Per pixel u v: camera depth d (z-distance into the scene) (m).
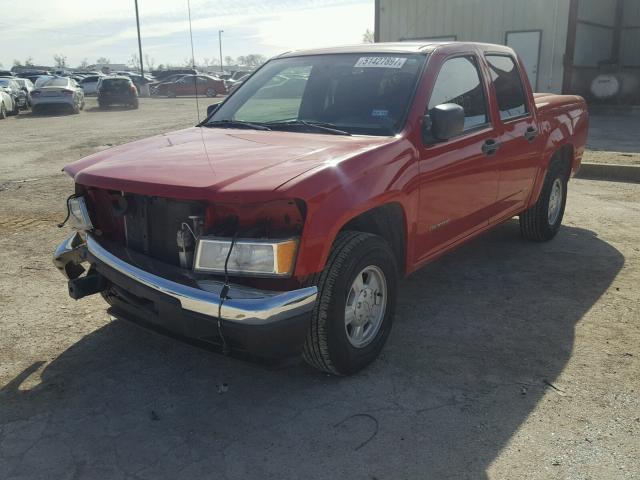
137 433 3.03
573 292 4.79
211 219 3.01
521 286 4.93
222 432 3.03
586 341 3.96
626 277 5.11
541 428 3.04
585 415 3.14
